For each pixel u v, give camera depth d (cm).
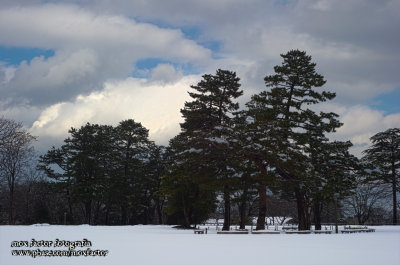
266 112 4506
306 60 4516
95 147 7481
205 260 1464
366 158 6456
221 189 4394
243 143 3909
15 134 6769
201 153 3938
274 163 3925
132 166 7994
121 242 2338
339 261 1451
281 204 8869
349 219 8538
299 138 4297
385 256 1616
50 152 7625
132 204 7994
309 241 2527
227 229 4588
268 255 1634
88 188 7112
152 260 1464
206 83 5253
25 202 7894
